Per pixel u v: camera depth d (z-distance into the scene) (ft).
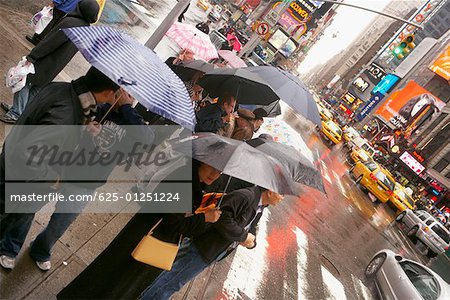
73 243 12.15
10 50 19.89
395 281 25.99
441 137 173.06
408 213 64.64
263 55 134.00
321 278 25.03
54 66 13.91
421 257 57.52
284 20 130.82
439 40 224.53
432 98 185.06
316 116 14.07
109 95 7.13
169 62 18.94
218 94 15.96
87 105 7.04
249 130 14.29
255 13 133.18
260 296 17.93
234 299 16.10
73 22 12.96
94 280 7.73
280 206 33.32
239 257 19.88
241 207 8.73
